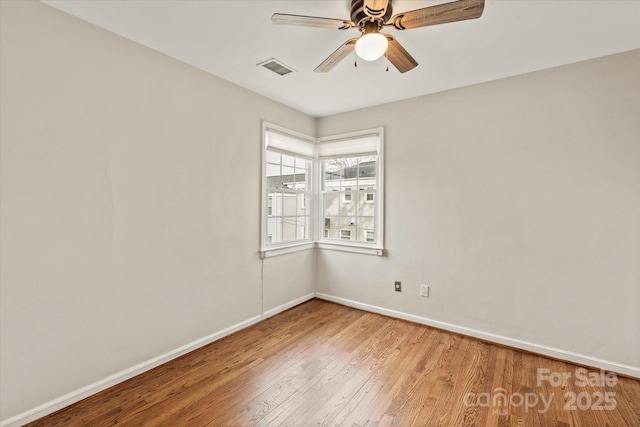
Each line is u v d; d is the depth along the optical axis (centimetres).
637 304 223
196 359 247
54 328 184
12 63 166
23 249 171
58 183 183
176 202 246
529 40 213
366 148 357
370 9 160
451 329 302
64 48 184
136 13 186
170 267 243
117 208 210
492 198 279
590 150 237
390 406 192
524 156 263
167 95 238
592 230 237
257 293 323
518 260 268
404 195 329
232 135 291
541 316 258
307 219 398
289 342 279
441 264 307
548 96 253
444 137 303
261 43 222
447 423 177
